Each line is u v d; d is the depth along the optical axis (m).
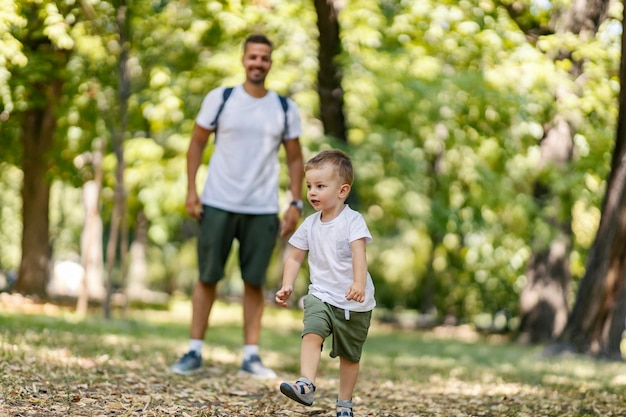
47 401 4.93
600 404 6.07
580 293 11.20
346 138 14.62
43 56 12.85
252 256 7.10
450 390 6.89
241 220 7.07
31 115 18.12
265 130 7.05
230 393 5.91
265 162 7.09
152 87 14.30
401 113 17.23
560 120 15.13
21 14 10.42
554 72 13.18
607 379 8.11
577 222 17.23
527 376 8.24
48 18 10.74
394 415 5.41
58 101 14.96
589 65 13.28
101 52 13.28
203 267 7.02
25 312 13.75
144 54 13.94
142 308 20.17
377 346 13.59
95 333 9.94
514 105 14.05
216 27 14.26
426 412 5.57
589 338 11.00
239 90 7.09
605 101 13.16
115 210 13.41
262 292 7.19
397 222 25.80
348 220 4.85
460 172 17.88
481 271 22.34
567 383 7.54
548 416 5.52
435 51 14.26
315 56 15.66
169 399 5.39
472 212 18.55
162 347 8.87
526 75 13.23
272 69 15.12
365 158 18.27
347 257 4.84
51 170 17.50
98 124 15.40
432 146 18.42
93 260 26.08
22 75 12.34
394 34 14.05
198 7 13.11
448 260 25.11
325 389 6.61
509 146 15.72
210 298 7.07
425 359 10.66
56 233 30.12
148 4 12.64
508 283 23.47
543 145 15.46
